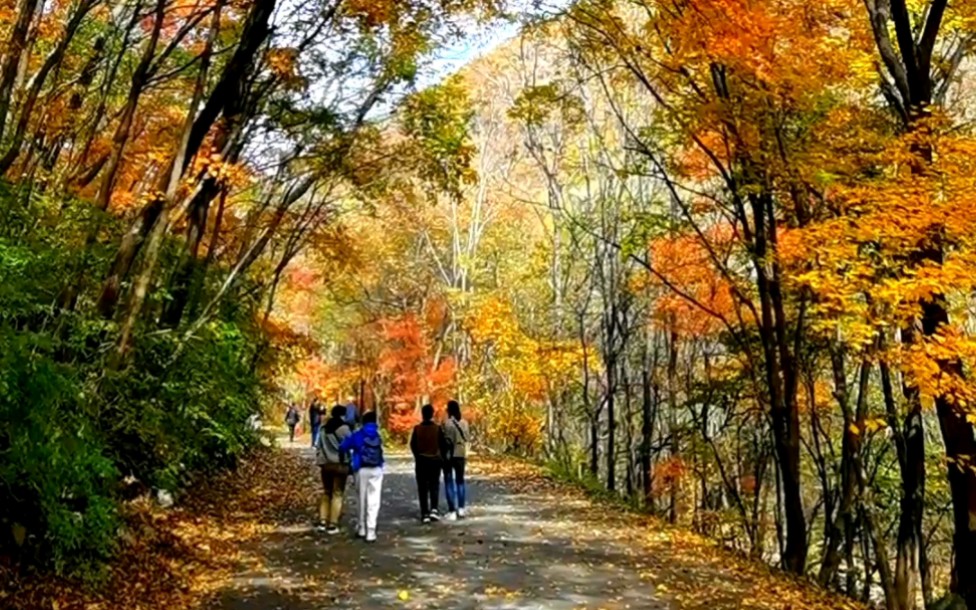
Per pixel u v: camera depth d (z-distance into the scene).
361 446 12.70
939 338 9.67
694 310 21.16
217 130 13.62
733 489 22.19
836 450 24.50
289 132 16.70
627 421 28.75
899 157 10.46
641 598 9.34
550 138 27.91
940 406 10.64
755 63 11.86
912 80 11.27
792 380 15.20
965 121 12.89
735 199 14.80
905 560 14.48
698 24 11.77
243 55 11.00
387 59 15.86
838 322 10.75
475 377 38.84
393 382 43.78
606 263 29.14
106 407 9.98
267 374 23.61
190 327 13.67
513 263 39.25
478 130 36.44
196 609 8.24
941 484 17.50
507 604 8.87
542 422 36.41
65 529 7.41
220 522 13.55
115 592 8.19
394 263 43.16
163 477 12.49
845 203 11.16
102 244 11.16
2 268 7.51
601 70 18.61
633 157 22.84
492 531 13.84
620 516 16.19
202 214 14.23
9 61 9.35
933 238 9.90
